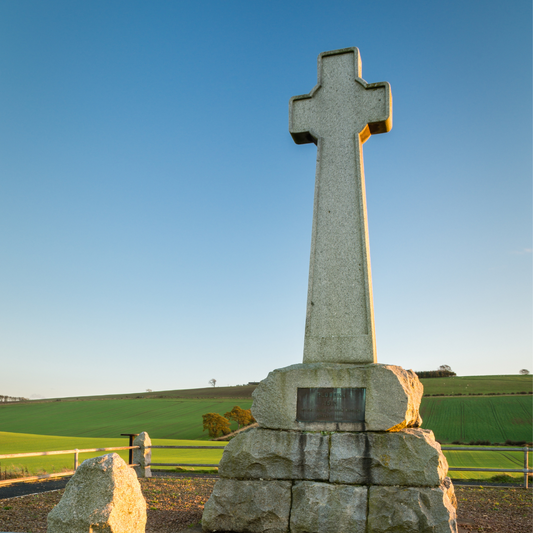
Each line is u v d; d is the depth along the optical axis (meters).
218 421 53.78
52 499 9.21
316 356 6.85
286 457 6.19
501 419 50.00
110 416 71.44
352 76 7.82
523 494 10.02
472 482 12.18
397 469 5.85
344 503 5.83
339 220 7.29
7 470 13.23
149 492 9.87
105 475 4.48
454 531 5.57
